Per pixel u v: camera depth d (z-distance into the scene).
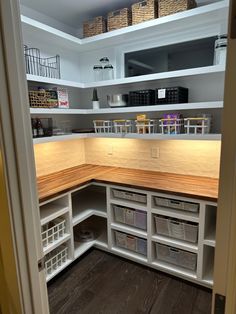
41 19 2.44
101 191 3.04
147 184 2.10
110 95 2.46
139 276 2.17
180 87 2.11
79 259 2.43
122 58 2.57
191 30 2.14
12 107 0.80
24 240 0.89
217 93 2.15
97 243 2.54
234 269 0.53
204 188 1.96
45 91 2.14
